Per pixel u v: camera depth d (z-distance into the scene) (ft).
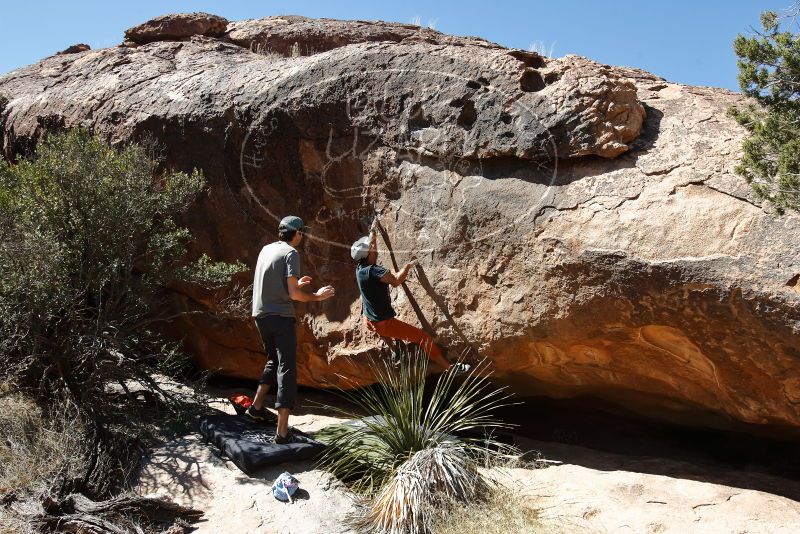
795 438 17.93
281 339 18.67
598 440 21.54
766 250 15.14
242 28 32.12
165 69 27.27
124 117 25.53
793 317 14.75
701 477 17.63
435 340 19.57
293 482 17.02
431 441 17.44
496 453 17.88
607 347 17.70
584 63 18.61
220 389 24.89
